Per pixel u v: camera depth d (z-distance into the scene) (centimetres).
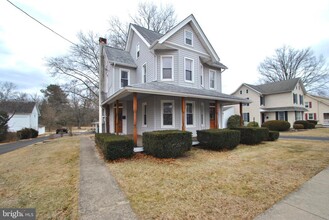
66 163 638
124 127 1223
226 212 288
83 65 2084
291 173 497
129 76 1296
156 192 370
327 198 338
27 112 2881
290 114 2331
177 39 1087
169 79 1071
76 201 334
